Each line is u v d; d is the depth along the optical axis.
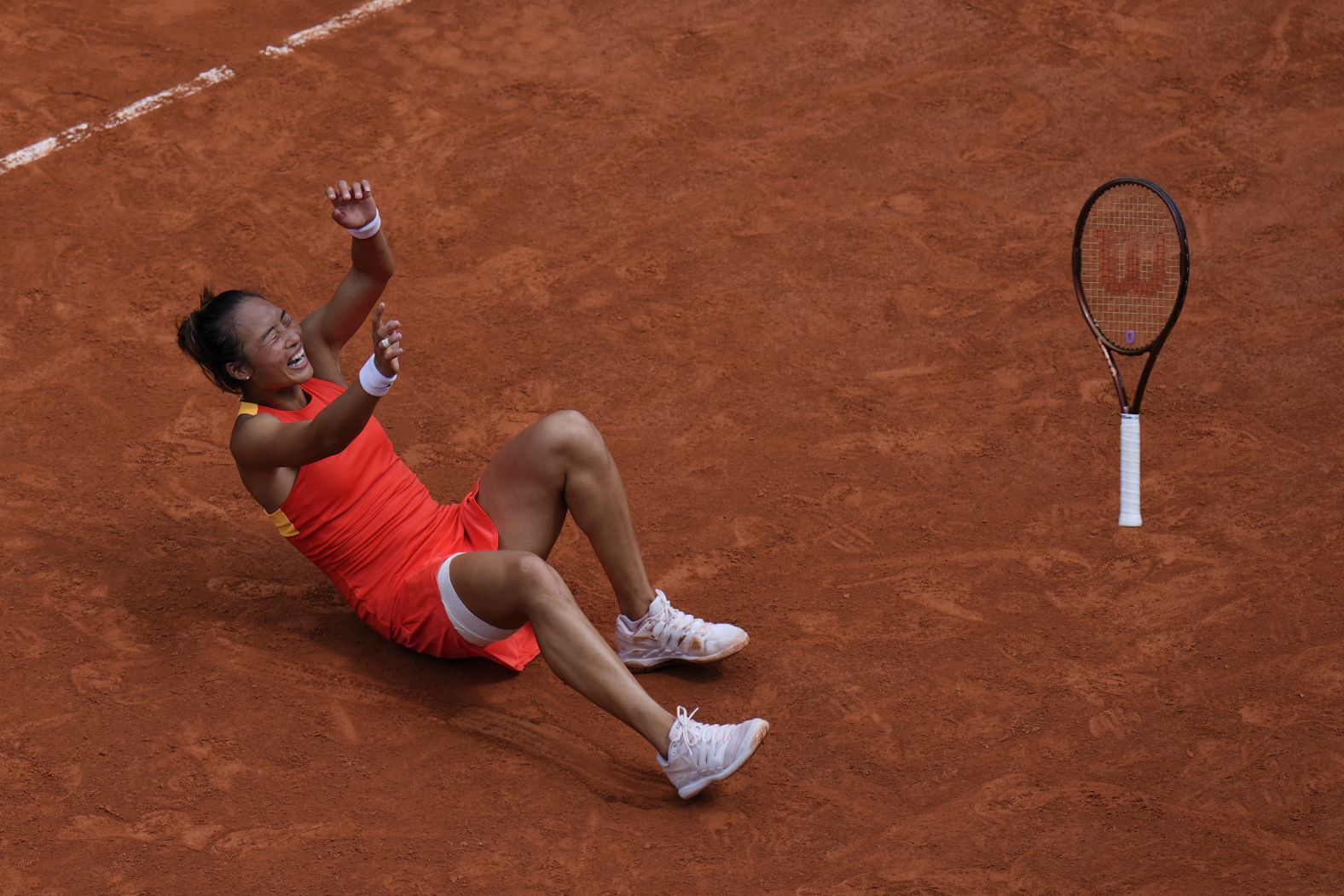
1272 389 23.69
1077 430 22.94
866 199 28.69
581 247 27.28
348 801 16.31
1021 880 15.41
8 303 25.17
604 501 17.48
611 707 16.08
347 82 31.91
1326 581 19.62
